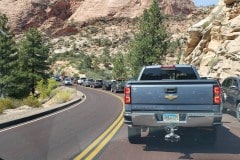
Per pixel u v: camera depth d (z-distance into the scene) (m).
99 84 76.06
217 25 44.69
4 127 15.13
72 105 28.67
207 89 9.16
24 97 62.34
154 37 54.25
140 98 9.41
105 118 17.97
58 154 9.37
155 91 9.34
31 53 65.38
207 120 9.13
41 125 15.70
